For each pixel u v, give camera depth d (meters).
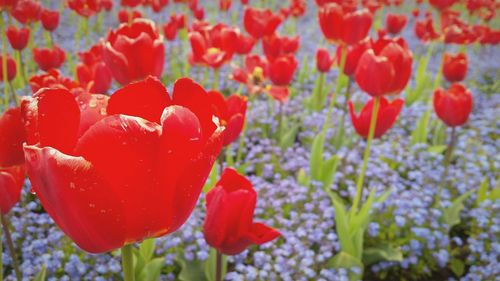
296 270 2.83
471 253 3.23
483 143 4.84
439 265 3.13
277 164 4.12
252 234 1.66
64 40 7.78
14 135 1.37
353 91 6.07
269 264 2.73
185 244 2.97
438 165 4.14
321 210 3.39
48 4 10.15
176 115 0.76
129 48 1.97
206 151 0.82
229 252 1.78
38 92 0.80
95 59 3.23
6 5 3.48
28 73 6.35
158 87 0.91
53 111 0.81
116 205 0.76
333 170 3.66
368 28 3.11
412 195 3.54
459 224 3.62
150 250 2.54
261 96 5.71
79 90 2.45
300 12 7.00
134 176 0.75
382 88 2.45
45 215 3.05
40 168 0.73
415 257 2.98
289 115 5.14
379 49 2.62
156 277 2.42
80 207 0.74
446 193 3.59
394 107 2.73
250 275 2.64
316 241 3.08
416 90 5.90
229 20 10.34
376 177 3.87
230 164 3.63
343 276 2.70
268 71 3.83
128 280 0.91
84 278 2.61
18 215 3.19
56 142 0.82
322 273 2.72
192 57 3.33
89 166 0.71
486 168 4.08
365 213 2.87
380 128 2.81
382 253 3.01
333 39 3.25
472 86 6.71
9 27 4.29
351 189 3.57
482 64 7.73
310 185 3.69
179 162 0.79
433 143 4.79
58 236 2.79
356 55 3.87
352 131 4.70
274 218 3.33
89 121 0.89
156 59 2.07
